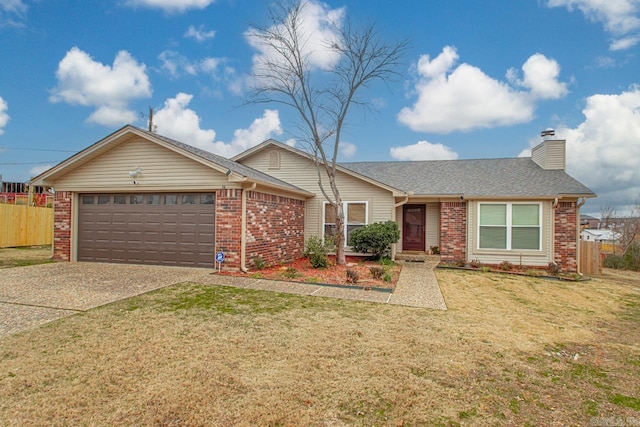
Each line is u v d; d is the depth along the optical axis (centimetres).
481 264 1280
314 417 301
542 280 1079
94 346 434
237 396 330
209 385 348
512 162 1627
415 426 295
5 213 1509
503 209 1309
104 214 1107
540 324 596
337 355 430
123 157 1066
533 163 1586
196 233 1021
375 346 462
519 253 1291
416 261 1373
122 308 600
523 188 1335
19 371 367
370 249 1246
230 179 944
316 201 1420
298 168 1440
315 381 363
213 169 981
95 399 318
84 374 363
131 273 922
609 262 1684
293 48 1187
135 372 370
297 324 542
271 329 515
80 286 761
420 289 853
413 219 1519
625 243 2077
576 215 1267
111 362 392
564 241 1277
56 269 970
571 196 1236
